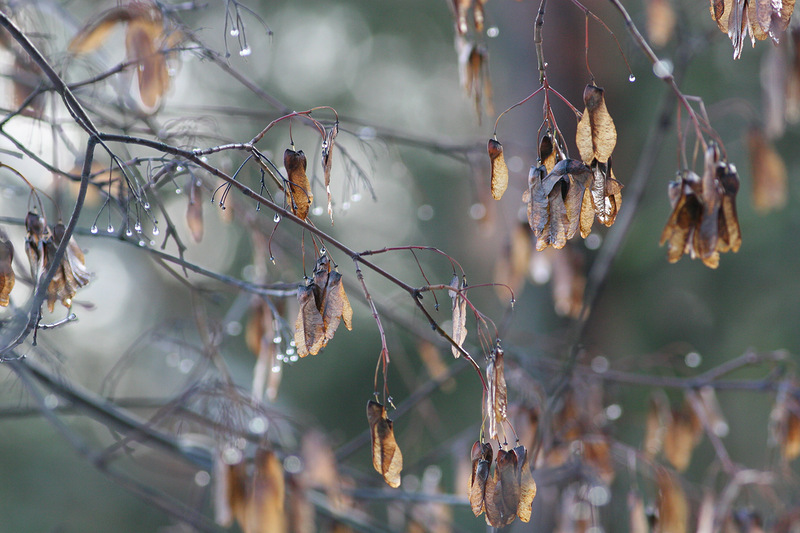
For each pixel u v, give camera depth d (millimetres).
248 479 1449
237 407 1476
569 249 1657
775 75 1476
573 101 2209
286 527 1491
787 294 3170
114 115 1587
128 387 2695
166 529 1786
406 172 1740
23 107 1333
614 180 1237
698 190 1280
